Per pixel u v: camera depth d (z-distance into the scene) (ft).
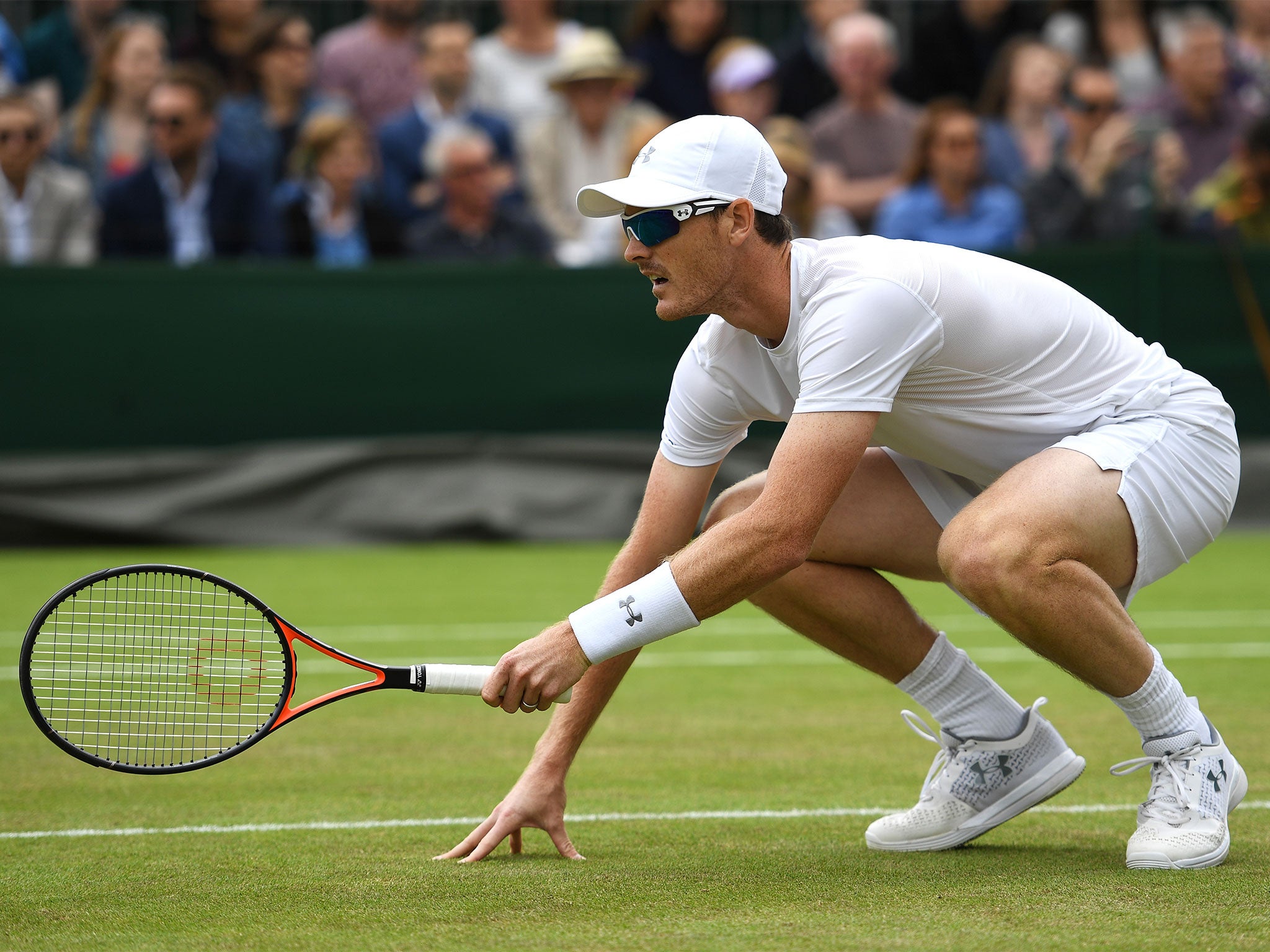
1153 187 120.06
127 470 109.70
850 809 41.73
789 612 37.81
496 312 114.11
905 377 34.12
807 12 147.74
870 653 37.63
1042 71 134.62
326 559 105.09
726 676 66.54
